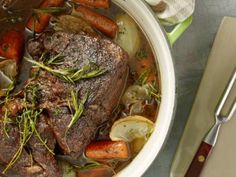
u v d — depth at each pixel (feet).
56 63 1.26
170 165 1.49
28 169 1.27
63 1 1.32
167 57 1.28
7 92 1.26
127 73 1.32
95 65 1.26
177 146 1.49
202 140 1.45
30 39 1.31
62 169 1.32
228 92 1.44
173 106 1.30
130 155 1.34
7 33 1.31
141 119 1.32
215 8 1.49
